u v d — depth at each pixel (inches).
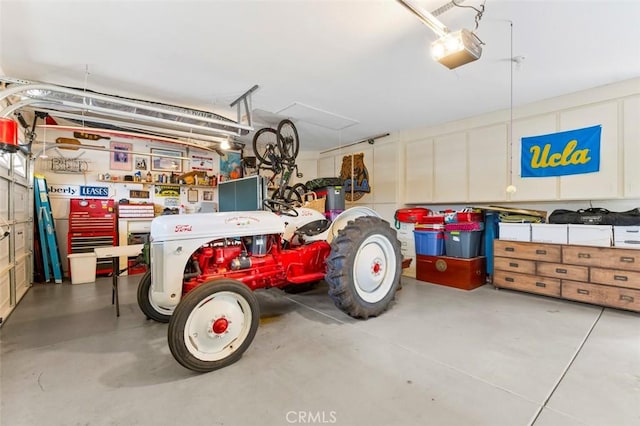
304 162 288.0
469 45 79.0
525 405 62.6
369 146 239.6
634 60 113.4
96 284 171.9
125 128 185.5
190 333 76.1
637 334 98.6
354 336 98.6
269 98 152.7
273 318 116.4
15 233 136.3
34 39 96.7
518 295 147.6
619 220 121.6
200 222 92.4
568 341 93.4
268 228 107.3
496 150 171.9
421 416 59.5
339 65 117.2
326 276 110.0
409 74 125.5
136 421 58.7
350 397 65.8
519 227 149.6
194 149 241.4
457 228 165.6
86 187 199.8
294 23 90.1
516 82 133.8
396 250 125.9
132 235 203.8
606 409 61.1
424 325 108.2
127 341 95.6
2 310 116.7
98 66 116.0
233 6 82.1
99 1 79.0
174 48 103.7
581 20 89.0
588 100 141.0
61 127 155.7
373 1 80.6
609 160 135.5
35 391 68.4
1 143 83.6
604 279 123.6
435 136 199.9
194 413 60.9
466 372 75.8
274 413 60.8
